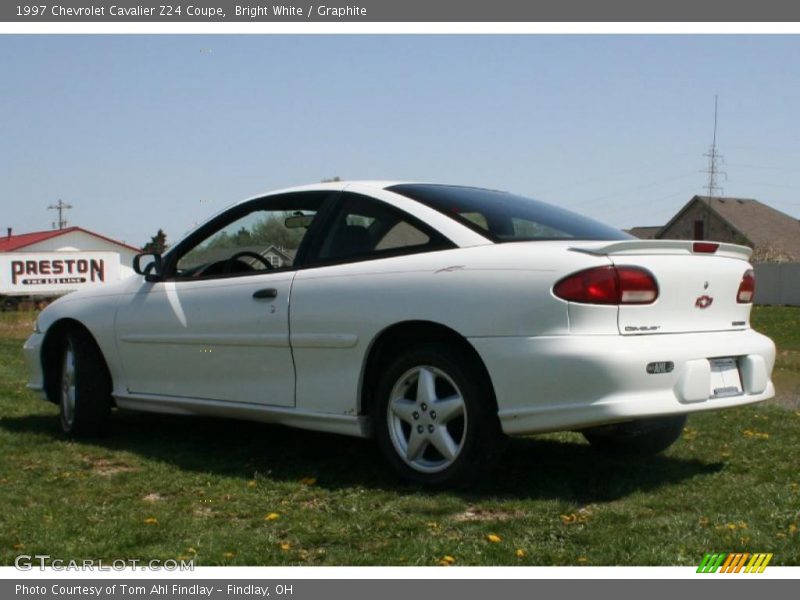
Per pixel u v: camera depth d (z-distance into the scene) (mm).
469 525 4387
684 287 4789
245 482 5301
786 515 4398
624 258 4629
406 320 4977
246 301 5758
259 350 5691
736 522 4293
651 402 4516
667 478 5277
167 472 5598
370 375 5266
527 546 4059
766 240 67188
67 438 6746
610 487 5047
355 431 5289
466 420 4832
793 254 66688
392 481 5234
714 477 5281
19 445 6477
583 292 4500
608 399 4445
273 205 5945
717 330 4988
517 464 5621
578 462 5699
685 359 4648
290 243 5719
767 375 5152
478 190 5801
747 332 5223
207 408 6035
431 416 4957
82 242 63312
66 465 5855
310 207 5738
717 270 4977
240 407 5816
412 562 3889
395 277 5078
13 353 15391
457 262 4902
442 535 4246
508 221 5219
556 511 4586
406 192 5449
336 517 4582
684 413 4672
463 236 5016
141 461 5918
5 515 4672
